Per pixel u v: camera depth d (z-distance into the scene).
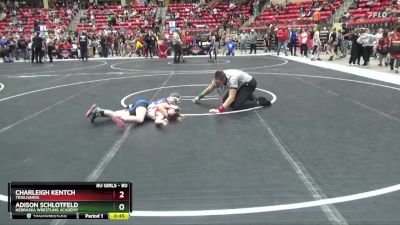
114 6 43.88
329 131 6.34
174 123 6.98
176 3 44.81
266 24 34.38
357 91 9.98
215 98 9.41
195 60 22.45
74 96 10.39
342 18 29.06
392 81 11.51
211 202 3.93
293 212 3.69
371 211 3.67
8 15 41.75
